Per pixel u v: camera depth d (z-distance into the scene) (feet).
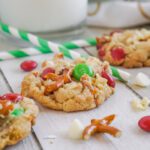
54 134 0.92
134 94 1.06
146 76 1.13
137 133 0.91
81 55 1.21
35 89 1.02
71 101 0.99
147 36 1.25
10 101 0.93
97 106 1.01
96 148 0.87
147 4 1.47
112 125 0.94
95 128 0.90
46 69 1.08
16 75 1.16
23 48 1.34
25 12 1.32
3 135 0.86
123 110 1.00
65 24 1.36
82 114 0.99
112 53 1.20
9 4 1.33
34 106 0.93
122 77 1.11
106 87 1.03
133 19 1.47
